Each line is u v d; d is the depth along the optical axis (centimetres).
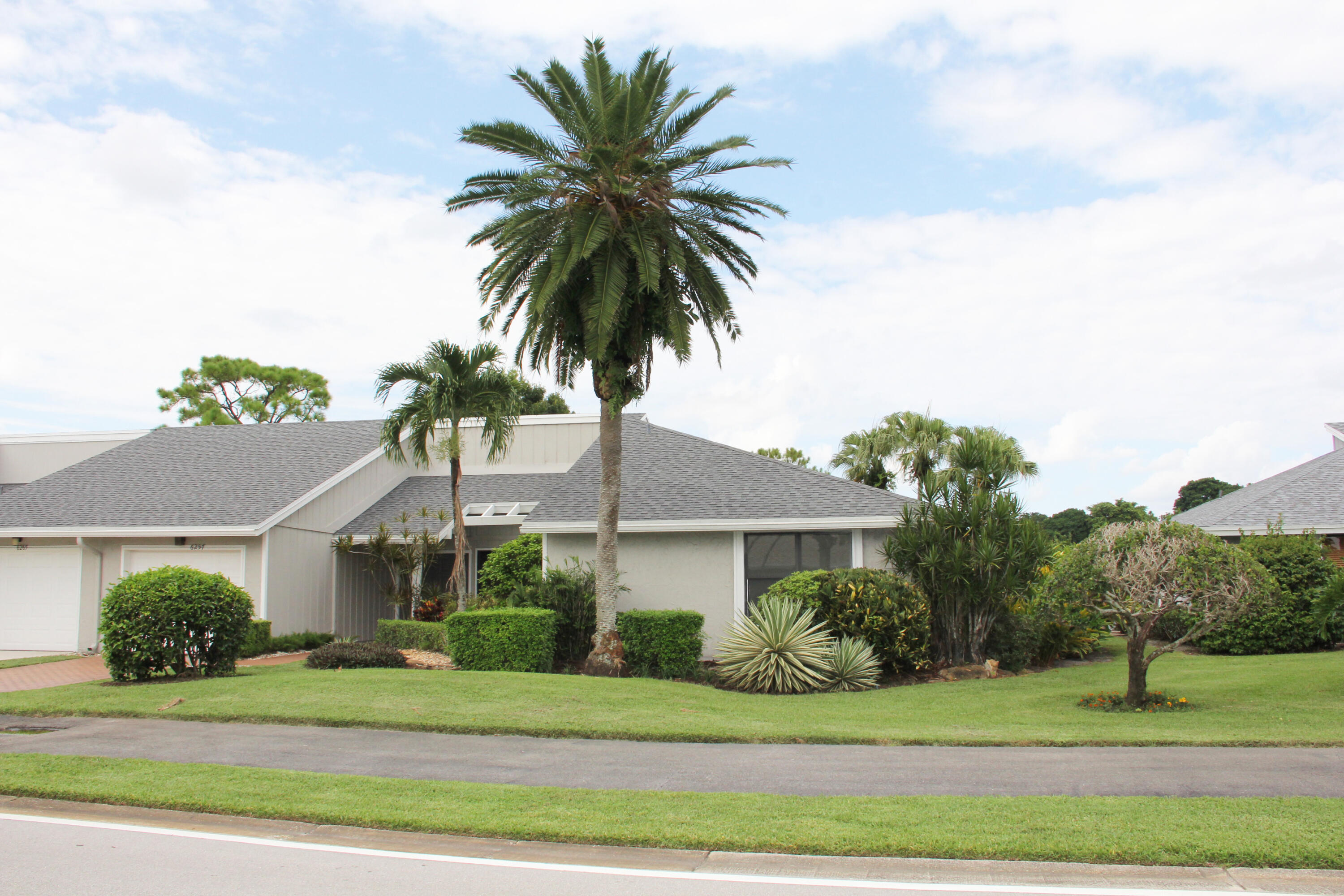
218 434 2673
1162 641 2052
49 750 920
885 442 2866
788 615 1513
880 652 1572
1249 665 1595
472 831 652
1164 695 1242
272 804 711
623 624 1596
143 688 1287
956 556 1588
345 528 2281
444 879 557
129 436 2802
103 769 827
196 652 1416
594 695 1220
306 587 2106
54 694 1246
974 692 1402
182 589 1394
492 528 2473
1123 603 1212
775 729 1030
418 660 1636
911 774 822
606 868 580
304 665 1600
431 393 1828
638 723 1052
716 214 1567
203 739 973
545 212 1499
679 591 1831
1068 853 584
